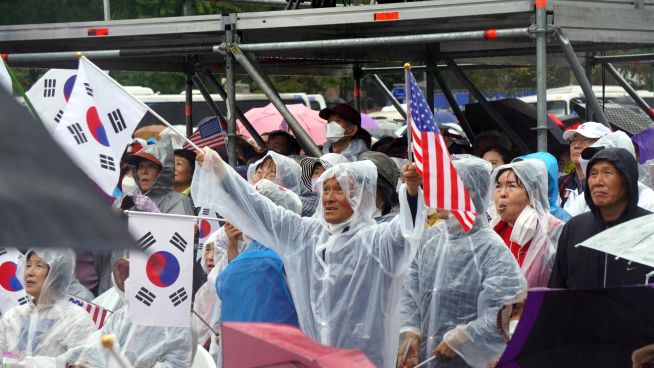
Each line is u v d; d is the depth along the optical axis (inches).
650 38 444.5
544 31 396.8
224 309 295.6
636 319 220.2
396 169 347.3
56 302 338.0
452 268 296.7
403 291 307.7
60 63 571.2
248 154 597.9
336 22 449.4
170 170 437.7
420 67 632.4
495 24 467.8
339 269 287.6
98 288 407.8
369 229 290.0
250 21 470.0
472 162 301.1
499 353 282.2
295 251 297.3
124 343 317.1
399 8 434.9
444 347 286.5
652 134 549.0
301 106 856.3
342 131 511.8
